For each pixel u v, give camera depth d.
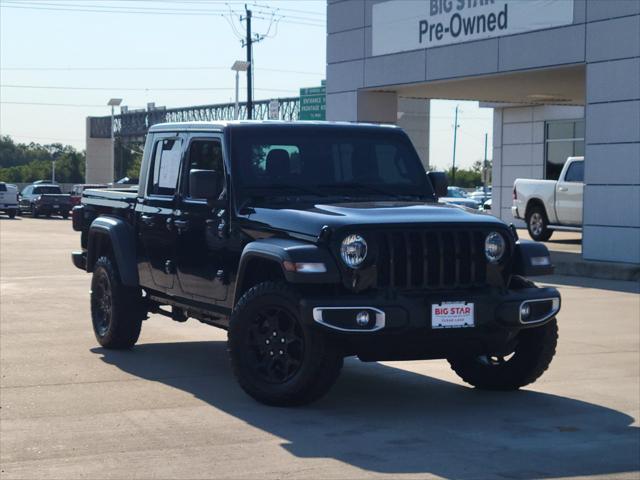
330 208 8.34
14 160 196.25
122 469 6.43
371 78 26.61
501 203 39.19
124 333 10.77
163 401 8.40
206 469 6.44
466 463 6.64
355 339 7.65
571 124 36.03
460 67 23.84
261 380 8.16
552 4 21.47
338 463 6.60
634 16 19.88
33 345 11.26
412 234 7.90
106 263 10.83
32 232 38.16
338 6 27.59
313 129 9.32
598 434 7.48
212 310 9.11
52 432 7.36
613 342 11.79
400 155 9.55
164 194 10.02
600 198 20.78
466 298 7.84
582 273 20.25
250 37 56.84
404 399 8.64
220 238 8.88
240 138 9.06
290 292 7.84
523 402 8.58
